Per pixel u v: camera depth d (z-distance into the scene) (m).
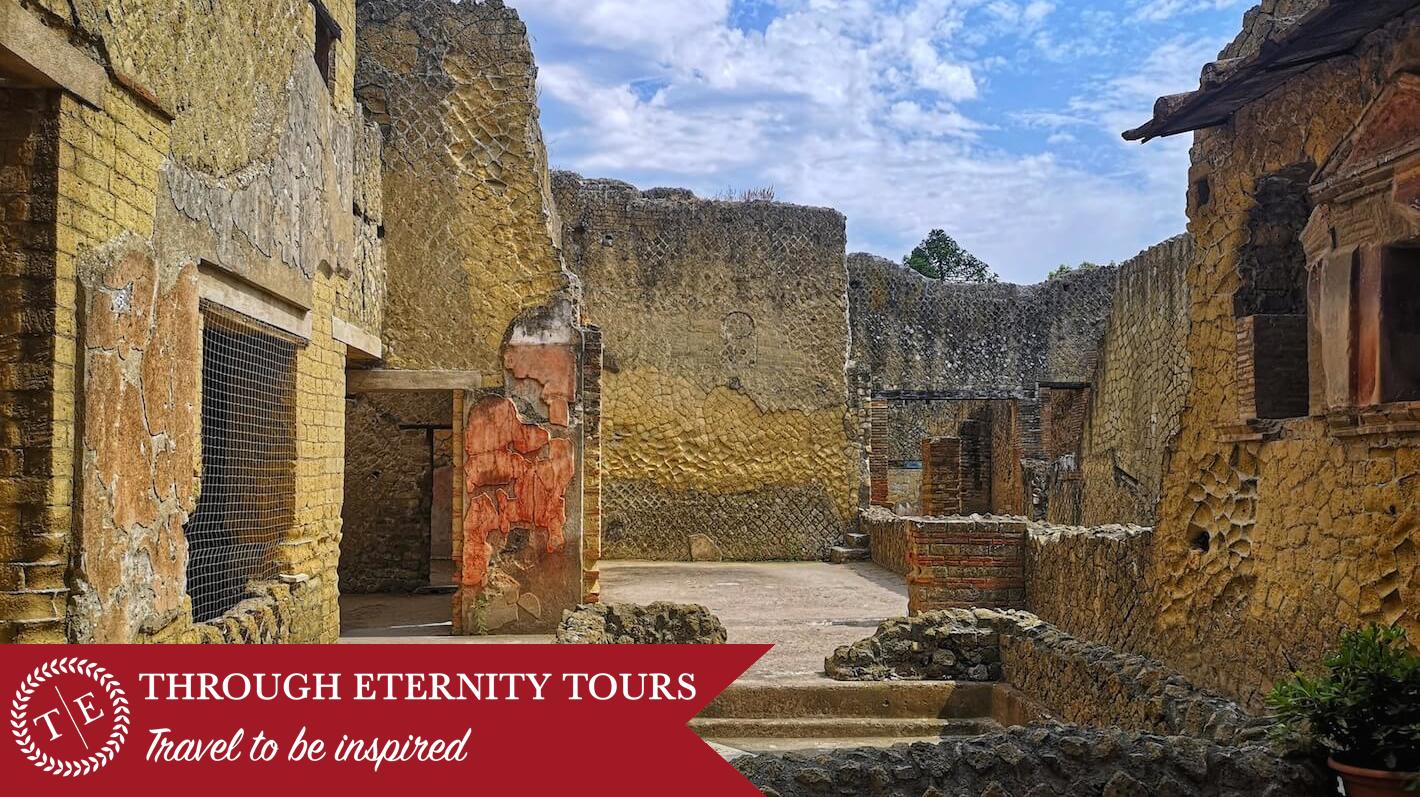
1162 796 3.84
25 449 4.38
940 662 7.37
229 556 7.11
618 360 18.02
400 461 13.52
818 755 3.98
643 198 18.88
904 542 15.21
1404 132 4.96
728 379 18.33
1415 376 5.10
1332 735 3.77
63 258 4.44
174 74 5.45
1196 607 6.85
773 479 18.33
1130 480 15.41
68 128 4.46
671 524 17.95
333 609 8.70
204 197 5.86
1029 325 26.22
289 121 7.42
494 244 11.09
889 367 25.75
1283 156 6.13
